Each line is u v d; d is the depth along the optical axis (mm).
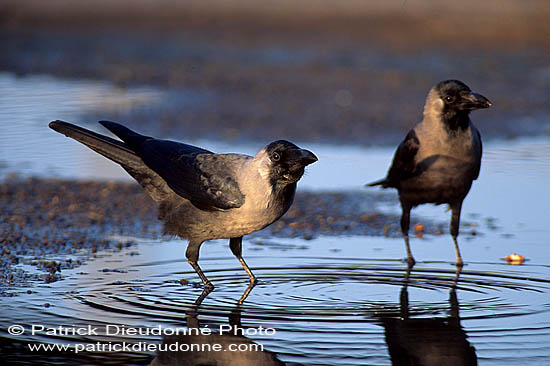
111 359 7371
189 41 41656
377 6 51031
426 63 32875
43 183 16484
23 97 27250
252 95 27359
